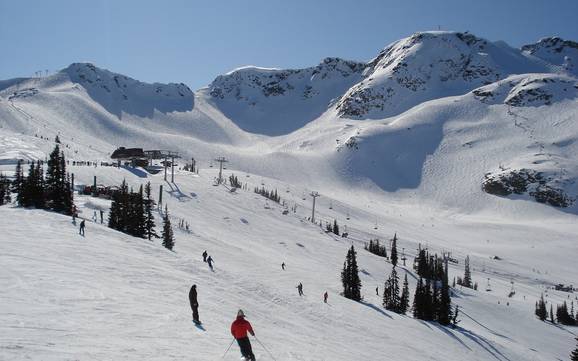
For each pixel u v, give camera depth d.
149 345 18.23
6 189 88.38
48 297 23.31
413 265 145.25
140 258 44.06
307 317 42.91
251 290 45.88
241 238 110.88
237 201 150.12
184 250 75.31
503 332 96.88
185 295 32.38
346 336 39.94
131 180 143.12
